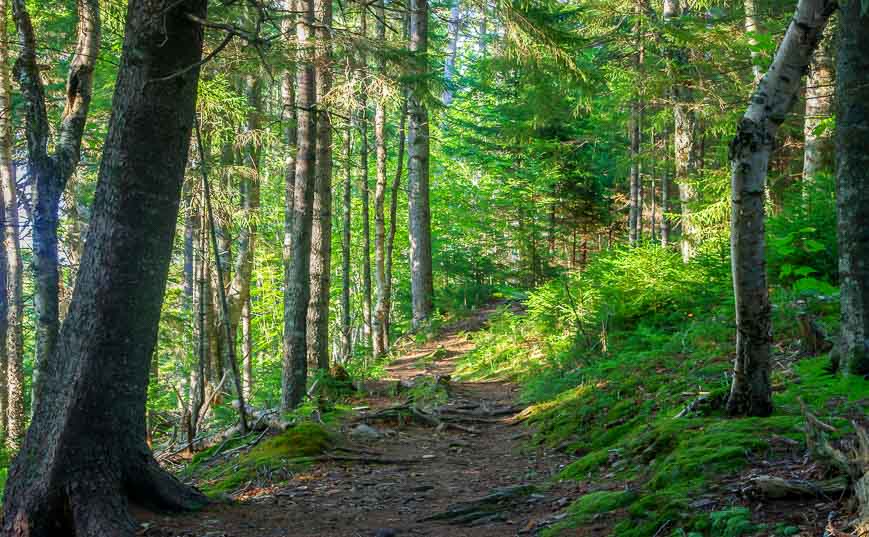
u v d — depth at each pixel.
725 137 13.99
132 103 5.65
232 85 14.66
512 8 11.63
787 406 6.07
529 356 14.84
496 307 24.45
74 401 5.50
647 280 12.39
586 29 17.66
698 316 10.74
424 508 6.39
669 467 5.26
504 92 25.38
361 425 10.48
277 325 28.34
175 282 26.59
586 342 12.25
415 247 23.78
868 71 5.86
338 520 6.03
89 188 17.36
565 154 24.25
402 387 14.45
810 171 12.14
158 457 10.97
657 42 15.00
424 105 12.78
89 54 9.63
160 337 20.11
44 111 9.44
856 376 5.79
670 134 19.75
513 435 9.92
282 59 10.86
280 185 24.30
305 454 8.43
